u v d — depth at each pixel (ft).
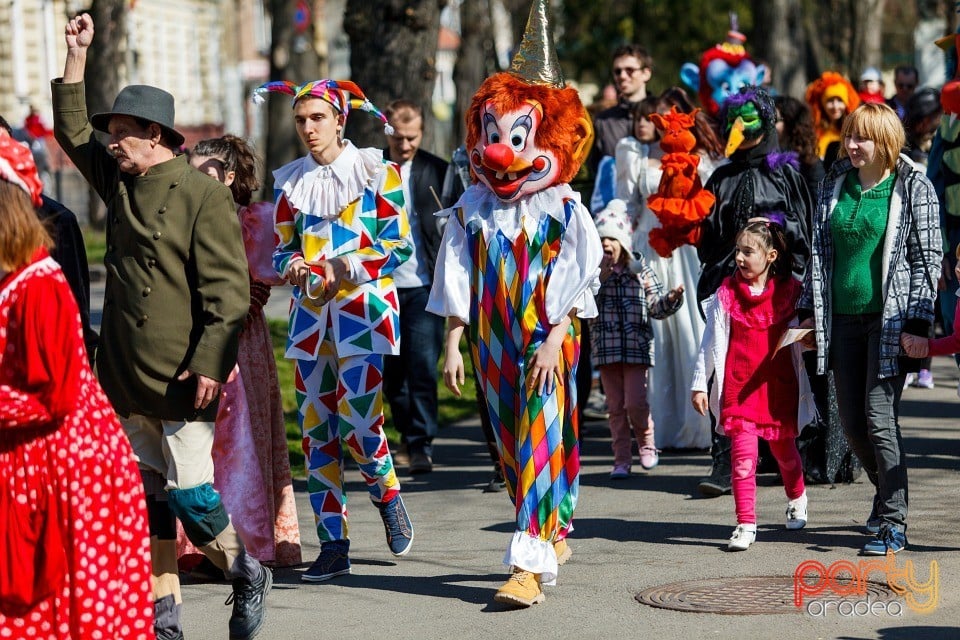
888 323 22.38
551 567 20.76
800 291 24.57
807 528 25.25
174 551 19.43
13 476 15.64
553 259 21.03
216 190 18.85
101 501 15.90
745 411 24.32
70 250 20.61
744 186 27.84
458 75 96.17
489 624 20.12
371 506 29.63
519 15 106.73
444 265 21.70
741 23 122.52
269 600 22.03
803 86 74.59
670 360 34.09
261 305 23.72
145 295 18.61
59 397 15.40
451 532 26.68
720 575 22.24
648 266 30.60
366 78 48.39
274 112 101.35
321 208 22.65
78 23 19.70
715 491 28.58
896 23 152.66
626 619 19.95
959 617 19.27
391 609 21.22
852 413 23.34
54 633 15.83
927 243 22.39
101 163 19.69
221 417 23.17
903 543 22.85
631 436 36.81
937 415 37.01
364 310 22.93
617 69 36.27
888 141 22.52
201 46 173.58
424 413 33.17
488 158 20.61
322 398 23.34
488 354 21.43
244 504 23.17
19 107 119.24
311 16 110.73
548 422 20.84
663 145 28.48
